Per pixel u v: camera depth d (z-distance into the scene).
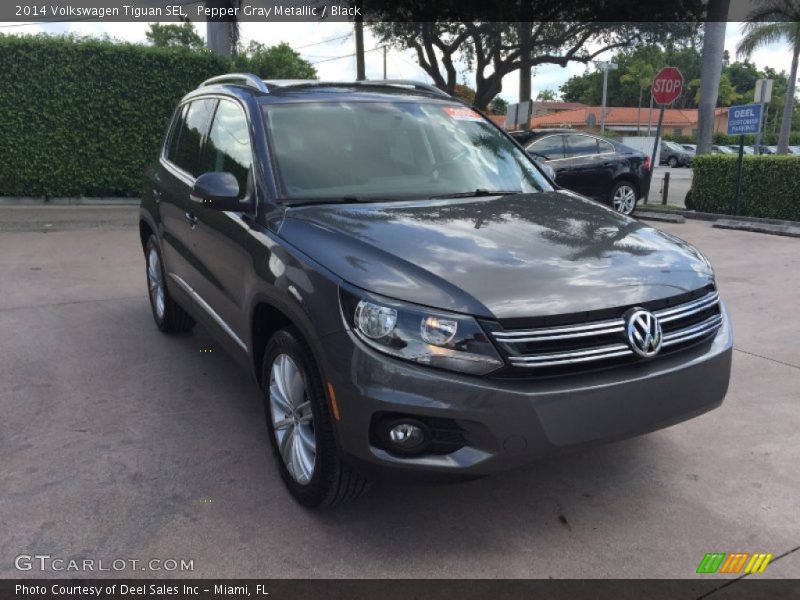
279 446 3.27
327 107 4.06
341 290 2.73
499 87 19.81
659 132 13.95
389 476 2.65
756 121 11.69
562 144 13.07
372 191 3.67
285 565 2.78
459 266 2.77
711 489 3.35
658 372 2.78
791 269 8.08
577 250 3.01
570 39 19.00
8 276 7.72
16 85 12.15
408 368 2.56
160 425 4.01
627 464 3.60
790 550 2.88
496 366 2.56
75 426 3.99
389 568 2.77
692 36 18.28
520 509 3.19
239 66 16.20
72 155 12.76
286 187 3.55
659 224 12.25
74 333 5.70
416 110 4.30
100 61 12.58
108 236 10.30
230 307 3.79
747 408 4.26
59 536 2.94
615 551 2.88
